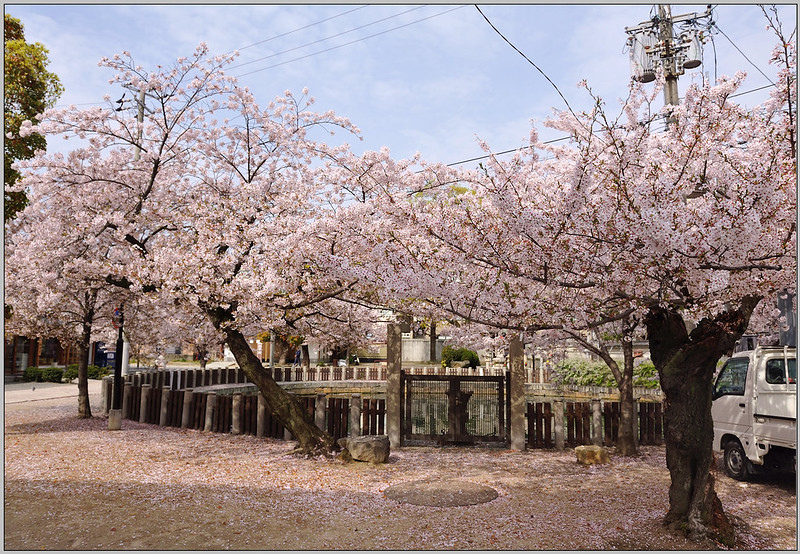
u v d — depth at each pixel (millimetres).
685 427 5773
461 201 6883
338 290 9031
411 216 6691
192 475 8344
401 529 5879
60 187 10633
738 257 4949
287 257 8906
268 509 6574
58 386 24453
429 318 8055
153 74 10594
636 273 5348
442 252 6633
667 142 6918
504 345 11742
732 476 8711
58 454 9797
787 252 5027
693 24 12297
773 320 8797
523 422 10977
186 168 11734
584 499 7172
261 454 10180
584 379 19328
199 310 11031
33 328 14164
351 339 12914
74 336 14586
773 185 4766
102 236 10867
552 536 5641
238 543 5379
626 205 5258
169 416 14062
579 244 5895
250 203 10141
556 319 6195
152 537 5516
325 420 11391
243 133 11242
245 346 10562
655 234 4730
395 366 11367
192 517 6195
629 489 7723
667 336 6129
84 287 12141
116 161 11539
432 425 11523
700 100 5996
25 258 10898
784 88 5211
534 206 6039
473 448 11195
